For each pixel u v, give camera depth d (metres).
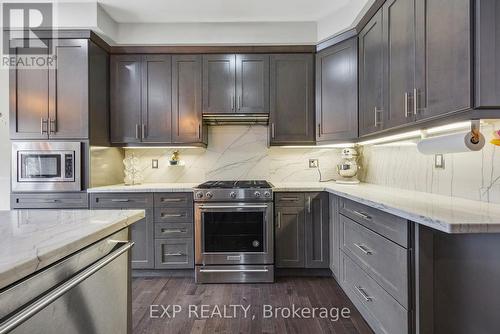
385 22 1.94
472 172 1.59
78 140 2.58
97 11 2.50
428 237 1.24
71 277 0.83
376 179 2.73
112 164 3.01
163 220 2.64
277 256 2.63
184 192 2.64
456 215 1.17
